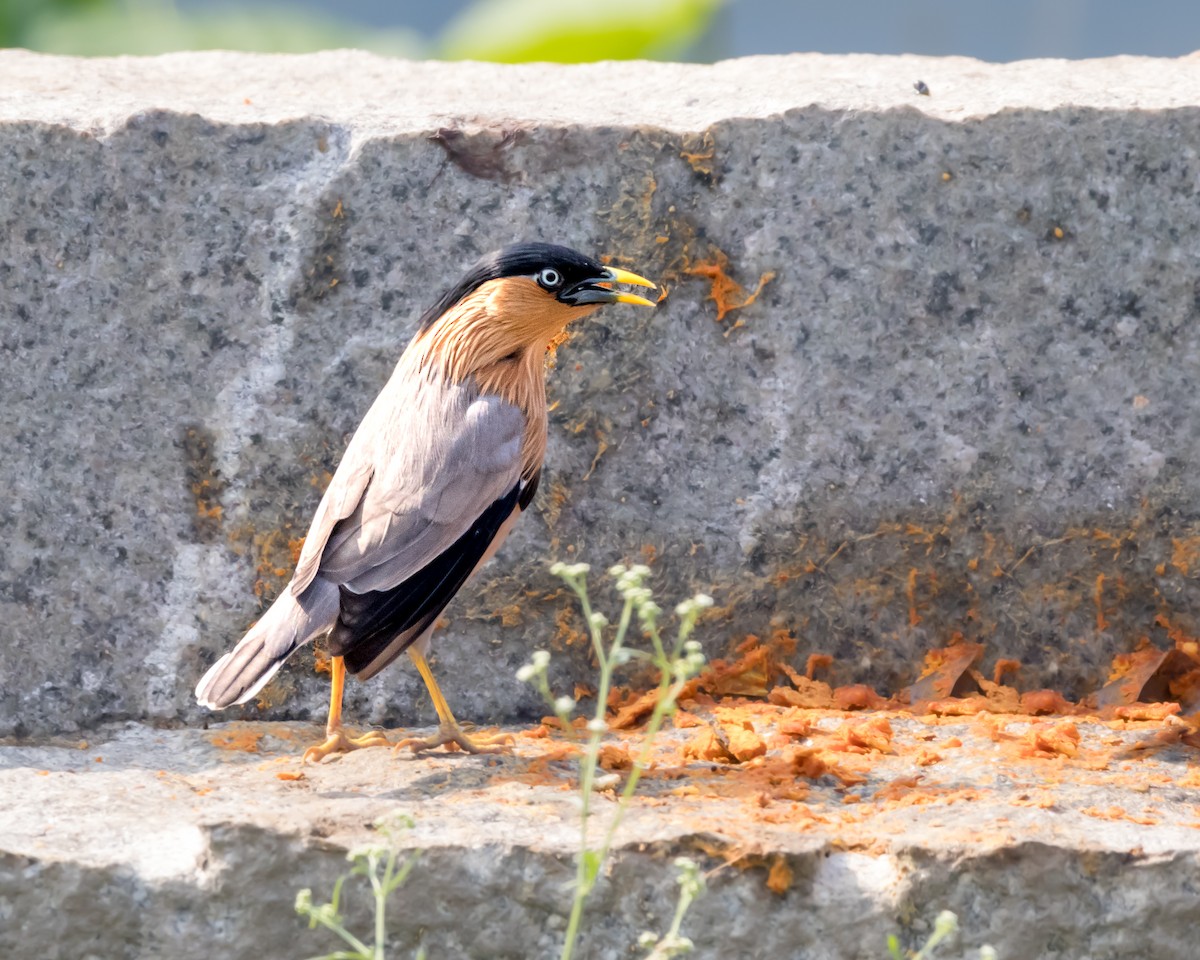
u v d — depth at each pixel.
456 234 9.76
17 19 17.34
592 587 10.02
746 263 9.91
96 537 9.73
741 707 9.98
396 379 9.12
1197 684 10.12
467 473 8.70
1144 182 9.85
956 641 10.23
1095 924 7.70
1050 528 10.09
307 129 9.67
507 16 16.62
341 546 8.63
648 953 7.64
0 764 9.14
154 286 9.64
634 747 9.36
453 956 7.68
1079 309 9.96
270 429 9.77
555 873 7.58
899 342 9.98
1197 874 7.69
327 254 9.71
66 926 7.57
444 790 8.47
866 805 8.34
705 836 7.68
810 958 7.67
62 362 9.61
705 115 9.99
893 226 9.88
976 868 7.62
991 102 9.99
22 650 9.70
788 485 10.03
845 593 10.16
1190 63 11.76
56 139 9.45
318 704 9.97
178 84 11.36
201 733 9.66
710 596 10.09
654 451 10.02
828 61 12.12
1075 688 10.23
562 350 9.87
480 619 9.99
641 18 16.34
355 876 7.58
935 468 10.04
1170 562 10.12
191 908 7.57
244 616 9.86
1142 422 10.01
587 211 9.80
